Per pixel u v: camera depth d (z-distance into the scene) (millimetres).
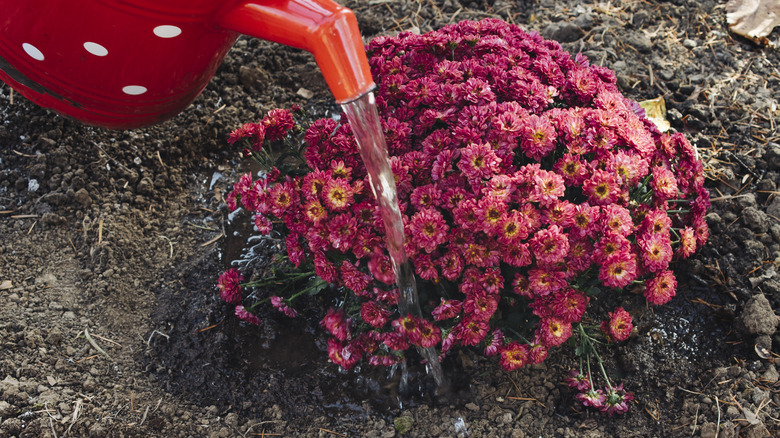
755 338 1242
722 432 1182
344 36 1029
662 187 1146
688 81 1482
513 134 1138
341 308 1225
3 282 1265
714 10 1569
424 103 1198
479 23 1274
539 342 1151
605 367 1251
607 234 1107
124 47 1053
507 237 1100
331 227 1140
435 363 1218
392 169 1144
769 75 1483
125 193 1370
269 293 1309
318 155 1184
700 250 1309
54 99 1112
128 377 1228
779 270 1281
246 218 1382
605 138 1146
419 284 1218
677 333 1270
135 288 1307
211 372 1251
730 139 1410
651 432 1203
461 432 1209
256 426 1214
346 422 1224
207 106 1459
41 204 1337
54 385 1191
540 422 1216
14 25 1049
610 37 1539
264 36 1058
